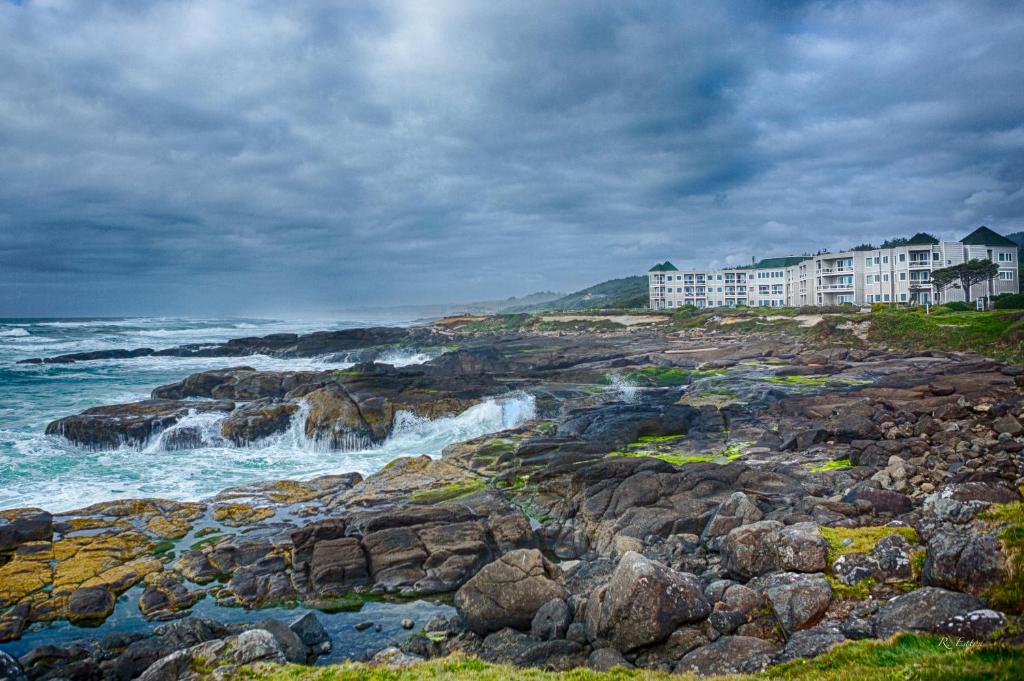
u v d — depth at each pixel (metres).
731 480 21.78
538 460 26.64
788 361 57.91
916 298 91.38
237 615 16.06
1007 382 33.66
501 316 138.25
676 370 56.81
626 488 21.70
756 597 12.80
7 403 45.06
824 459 24.78
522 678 11.13
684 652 12.09
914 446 23.72
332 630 15.26
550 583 14.64
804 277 115.12
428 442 35.84
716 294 135.62
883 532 14.66
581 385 50.09
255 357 80.75
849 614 11.85
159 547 19.80
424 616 15.89
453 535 19.33
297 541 18.91
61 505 24.12
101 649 14.24
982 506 13.37
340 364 75.75
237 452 33.38
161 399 45.16
